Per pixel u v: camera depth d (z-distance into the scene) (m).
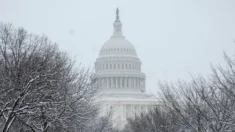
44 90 66.00
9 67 67.75
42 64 68.31
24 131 75.62
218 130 80.56
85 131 102.00
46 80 64.38
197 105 84.81
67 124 82.44
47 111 70.38
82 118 86.06
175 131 102.19
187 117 89.88
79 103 84.19
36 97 65.31
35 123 73.62
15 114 60.44
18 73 63.25
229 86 80.94
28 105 63.66
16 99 59.75
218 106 81.94
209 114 85.50
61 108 73.50
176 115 91.75
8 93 63.06
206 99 85.56
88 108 93.25
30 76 62.69
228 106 78.75
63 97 73.94
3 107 61.81
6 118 62.41
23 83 62.19
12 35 97.94
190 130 93.38
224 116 79.69
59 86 73.94
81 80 93.38
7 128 60.72
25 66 64.69
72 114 78.31
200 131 84.56
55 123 76.88
